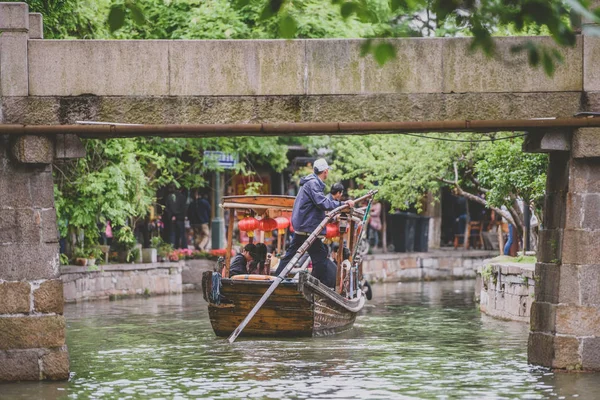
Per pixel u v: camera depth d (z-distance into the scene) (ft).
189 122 46.73
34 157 46.03
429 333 68.54
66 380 47.29
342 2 27.91
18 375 46.68
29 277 46.50
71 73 46.50
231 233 71.15
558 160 48.88
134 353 59.00
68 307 90.63
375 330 70.49
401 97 46.78
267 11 28.73
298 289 61.98
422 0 27.22
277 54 46.80
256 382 48.49
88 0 81.41
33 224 46.52
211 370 52.24
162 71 46.68
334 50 46.80
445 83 46.80
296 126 45.96
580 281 47.21
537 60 27.43
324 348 60.39
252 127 45.96
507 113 46.88
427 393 45.27
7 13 46.24
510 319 77.10
